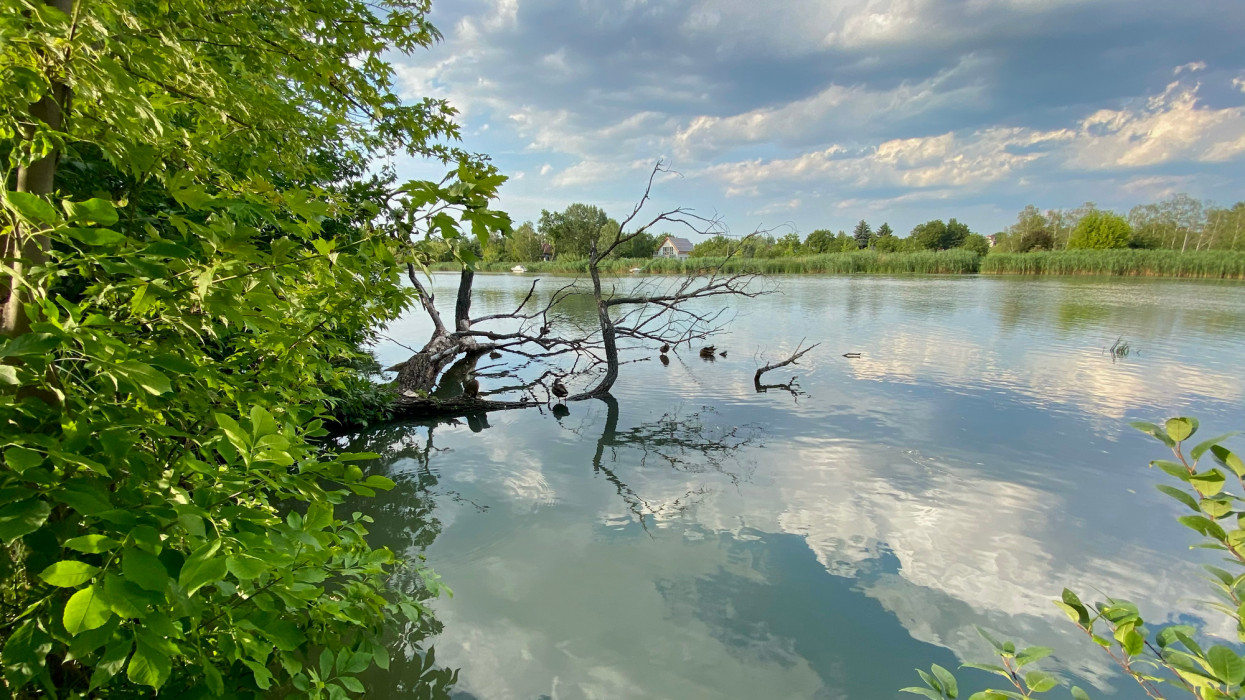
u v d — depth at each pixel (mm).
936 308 23125
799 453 7219
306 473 1754
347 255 2021
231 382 1878
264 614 1562
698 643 3619
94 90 1407
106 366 1188
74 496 1076
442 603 3984
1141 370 11562
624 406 9727
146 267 1306
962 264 51344
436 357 11656
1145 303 23938
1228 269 39844
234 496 1577
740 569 4473
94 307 1705
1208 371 11344
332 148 4738
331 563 2311
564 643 3590
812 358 13539
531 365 14133
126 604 994
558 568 4457
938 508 5590
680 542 4891
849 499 5809
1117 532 5105
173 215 1464
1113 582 4348
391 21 3637
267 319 1680
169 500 1338
